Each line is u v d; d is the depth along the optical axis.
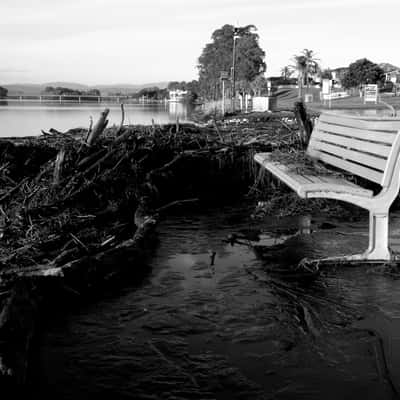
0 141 8.50
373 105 38.91
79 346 4.01
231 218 7.96
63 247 5.57
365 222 7.56
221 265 5.81
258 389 3.43
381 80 90.12
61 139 9.63
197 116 44.69
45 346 4.02
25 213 6.18
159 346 4.00
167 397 3.37
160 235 7.05
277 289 5.04
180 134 11.11
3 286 4.49
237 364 3.73
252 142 10.58
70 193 7.12
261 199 9.20
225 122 18.27
